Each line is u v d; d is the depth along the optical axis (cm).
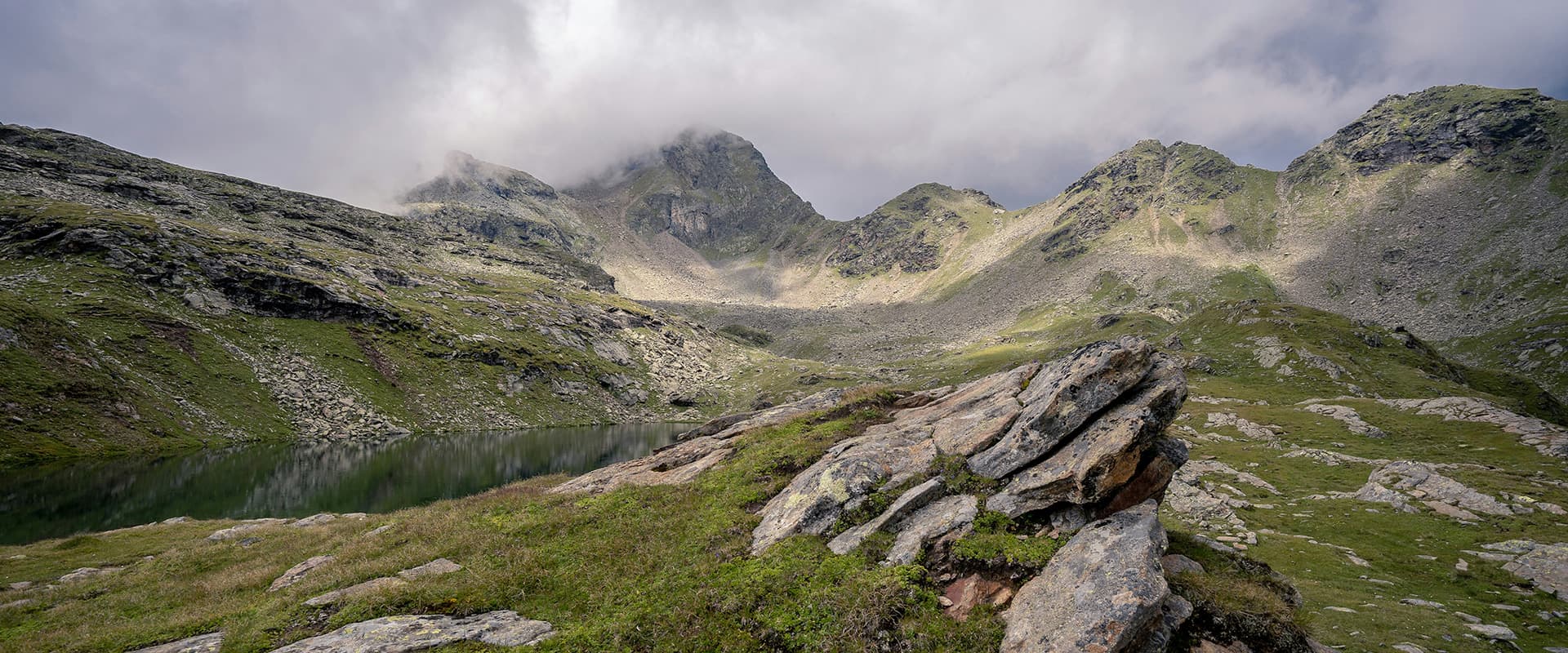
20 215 14975
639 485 3256
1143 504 1978
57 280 12812
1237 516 4638
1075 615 1479
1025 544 1911
